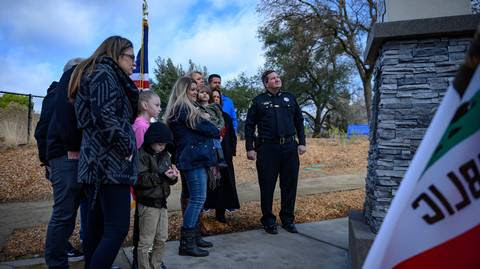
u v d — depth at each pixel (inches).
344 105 1222.9
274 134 168.4
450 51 101.9
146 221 113.7
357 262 99.4
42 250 143.3
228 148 170.7
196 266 126.3
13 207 214.7
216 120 154.2
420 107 103.0
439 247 34.7
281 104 172.1
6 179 269.6
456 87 35.1
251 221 186.1
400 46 105.3
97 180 89.8
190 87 138.0
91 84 90.9
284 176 170.7
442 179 34.9
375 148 112.5
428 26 100.0
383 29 103.4
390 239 36.6
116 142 90.2
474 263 33.8
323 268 124.2
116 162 91.8
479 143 33.8
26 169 293.7
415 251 35.4
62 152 108.3
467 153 34.2
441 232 34.8
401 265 35.8
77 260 134.6
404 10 106.7
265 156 169.3
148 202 113.0
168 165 117.9
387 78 105.9
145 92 131.2
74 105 98.0
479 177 33.8
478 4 135.0
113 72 94.8
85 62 98.3
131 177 94.6
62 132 105.0
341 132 576.7
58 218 108.7
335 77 1152.8
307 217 194.7
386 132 105.0
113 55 100.0
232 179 172.2
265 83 175.5
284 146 169.0
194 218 136.7
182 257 135.2
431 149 35.7
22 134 397.4
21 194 245.9
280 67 1115.9
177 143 137.1
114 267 125.2
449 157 34.8
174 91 138.4
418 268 35.2
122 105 96.0
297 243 151.1
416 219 35.7
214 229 172.9
